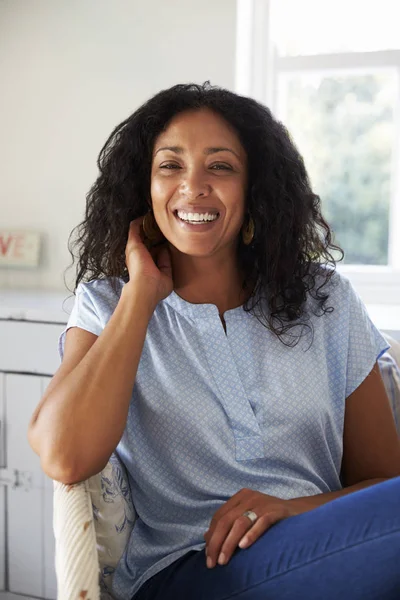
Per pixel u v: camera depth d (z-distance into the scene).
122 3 1.99
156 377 1.15
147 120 1.21
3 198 2.14
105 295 1.21
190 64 1.96
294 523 0.98
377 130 2.12
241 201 1.19
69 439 1.01
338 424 1.21
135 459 1.16
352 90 2.12
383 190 2.13
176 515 1.15
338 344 1.21
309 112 2.16
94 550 0.96
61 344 1.25
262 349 1.17
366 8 2.07
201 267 1.20
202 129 1.16
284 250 1.23
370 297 2.11
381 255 2.15
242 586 0.97
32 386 1.69
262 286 1.21
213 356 1.15
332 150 2.15
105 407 1.03
